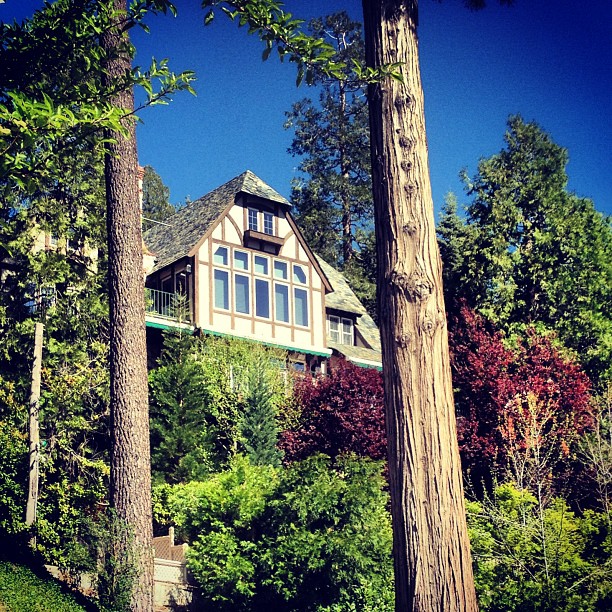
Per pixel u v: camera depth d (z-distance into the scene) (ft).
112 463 46.83
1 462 62.69
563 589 47.19
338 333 132.36
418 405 24.58
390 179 26.12
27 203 85.81
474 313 112.37
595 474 72.38
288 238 121.60
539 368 89.04
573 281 121.19
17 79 45.57
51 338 81.92
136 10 44.24
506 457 75.77
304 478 54.24
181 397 84.43
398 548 24.25
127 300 48.19
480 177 131.64
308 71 32.14
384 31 27.07
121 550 45.70
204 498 56.85
